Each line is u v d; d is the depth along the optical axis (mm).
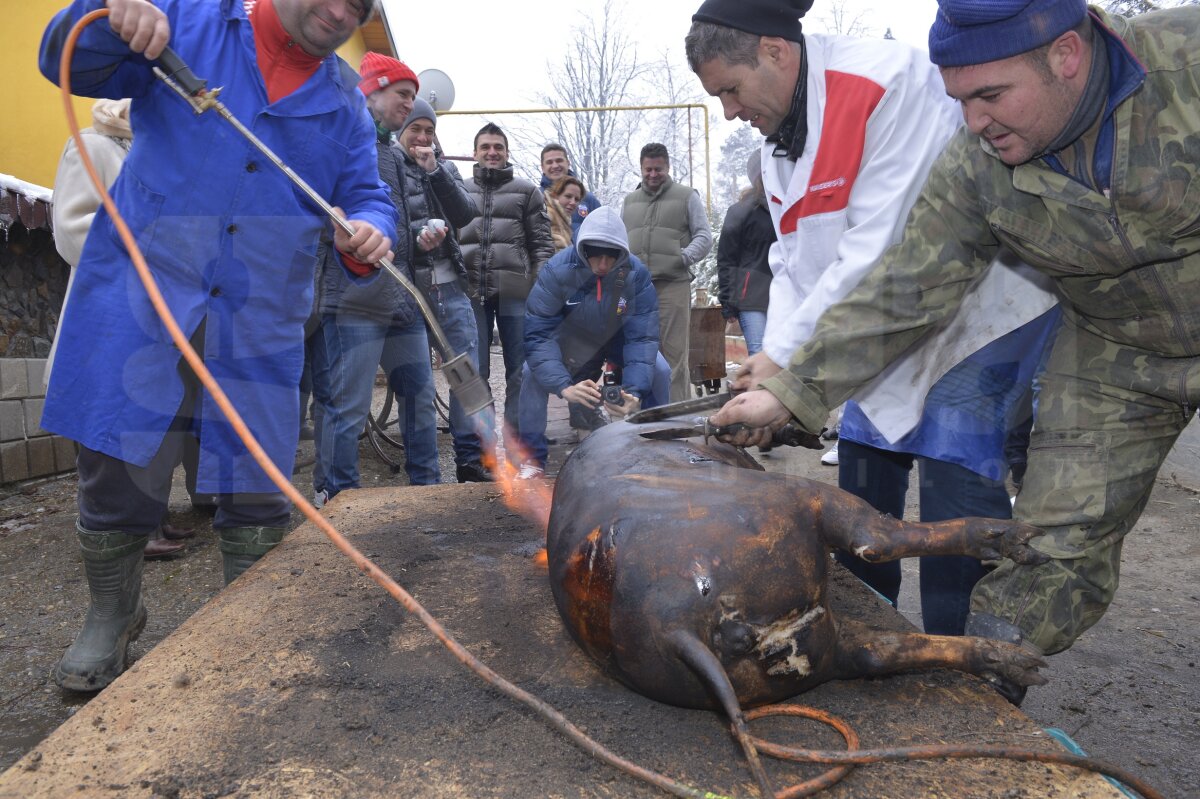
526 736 1583
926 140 2064
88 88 2238
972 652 1662
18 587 3717
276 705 1706
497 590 2307
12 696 2721
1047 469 1918
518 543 2701
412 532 2818
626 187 15703
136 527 2486
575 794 1408
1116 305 1805
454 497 3232
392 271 2449
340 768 1491
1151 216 1636
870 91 2039
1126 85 1585
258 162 2363
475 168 4629
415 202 4086
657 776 1337
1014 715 1634
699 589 1525
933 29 1666
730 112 2227
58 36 2119
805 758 1400
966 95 1649
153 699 1732
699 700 1570
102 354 2293
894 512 2668
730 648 1516
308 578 2391
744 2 2037
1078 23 1548
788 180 2338
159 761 1518
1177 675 2922
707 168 11164
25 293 5570
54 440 5621
